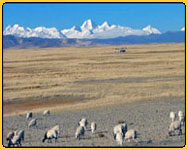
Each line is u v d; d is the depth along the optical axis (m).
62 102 59.06
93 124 37.69
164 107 51.66
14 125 43.62
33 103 58.81
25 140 35.34
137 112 48.62
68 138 35.38
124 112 48.78
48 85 76.94
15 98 62.22
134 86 72.12
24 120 46.59
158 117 45.06
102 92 66.00
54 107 54.97
